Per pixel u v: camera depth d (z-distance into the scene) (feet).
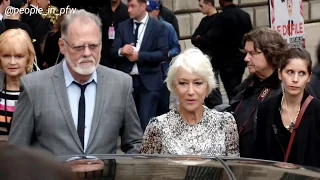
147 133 13.41
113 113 13.88
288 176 8.90
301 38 24.90
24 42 17.01
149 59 27.17
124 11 30.04
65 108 13.64
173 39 29.68
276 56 15.56
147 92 27.40
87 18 13.76
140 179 8.73
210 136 13.23
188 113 13.25
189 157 9.74
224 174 8.88
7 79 16.92
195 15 44.29
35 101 13.67
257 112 14.57
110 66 28.68
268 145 14.23
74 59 13.57
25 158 5.11
